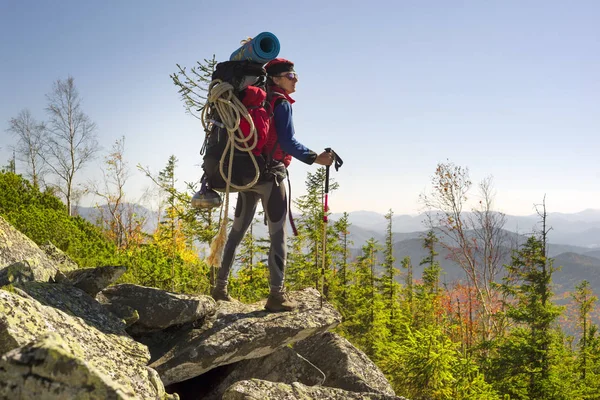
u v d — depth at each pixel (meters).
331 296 23.16
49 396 1.89
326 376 5.15
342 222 25.33
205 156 4.13
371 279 31.11
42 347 1.96
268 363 4.65
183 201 8.47
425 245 39.50
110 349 3.15
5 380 1.91
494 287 24.86
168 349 3.99
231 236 4.61
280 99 4.08
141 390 2.87
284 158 4.27
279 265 4.36
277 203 4.21
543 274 18.89
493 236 26.48
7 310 2.69
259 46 3.84
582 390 16.33
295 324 4.22
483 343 17.94
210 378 4.56
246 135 3.92
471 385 9.29
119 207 22.77
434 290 40.03
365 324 21.52
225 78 3.93
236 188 4.10
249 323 4.12
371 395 3.68
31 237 9.56
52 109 34.50
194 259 10.05
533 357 16.62
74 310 3.47
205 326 4.25
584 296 40.56
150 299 4.14
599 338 22.67
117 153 24.83
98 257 9.94
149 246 12.60
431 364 9.07
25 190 16.16
